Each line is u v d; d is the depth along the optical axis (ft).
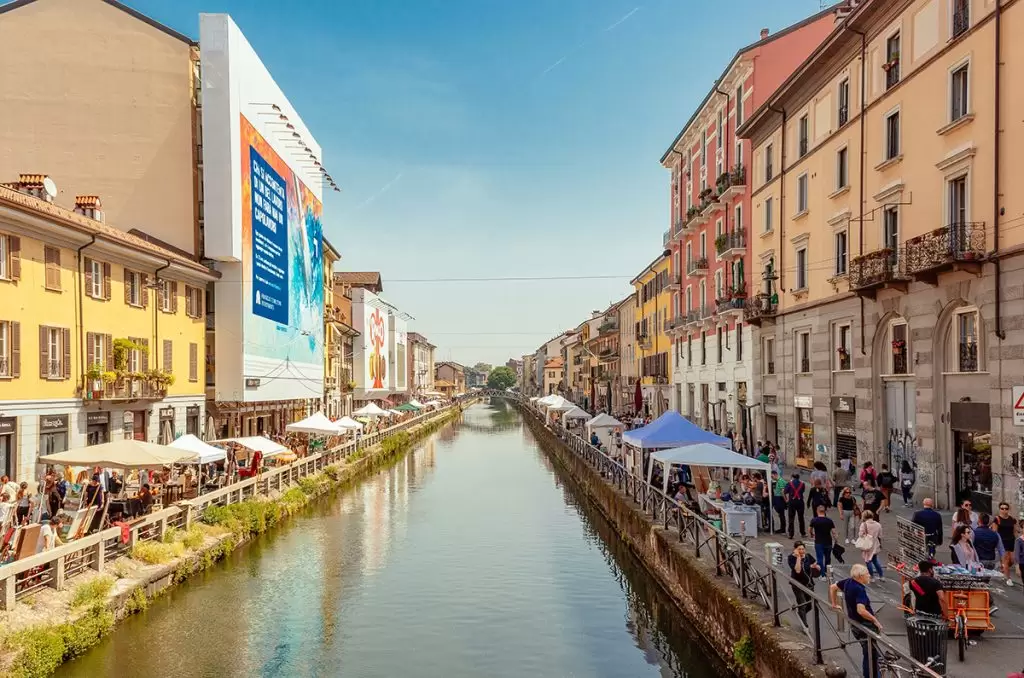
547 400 193.67
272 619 53.52
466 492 116.78
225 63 110.01
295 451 117.60
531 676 44.27
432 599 59.21
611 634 51.67
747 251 114.83
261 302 122.62
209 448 72.43
